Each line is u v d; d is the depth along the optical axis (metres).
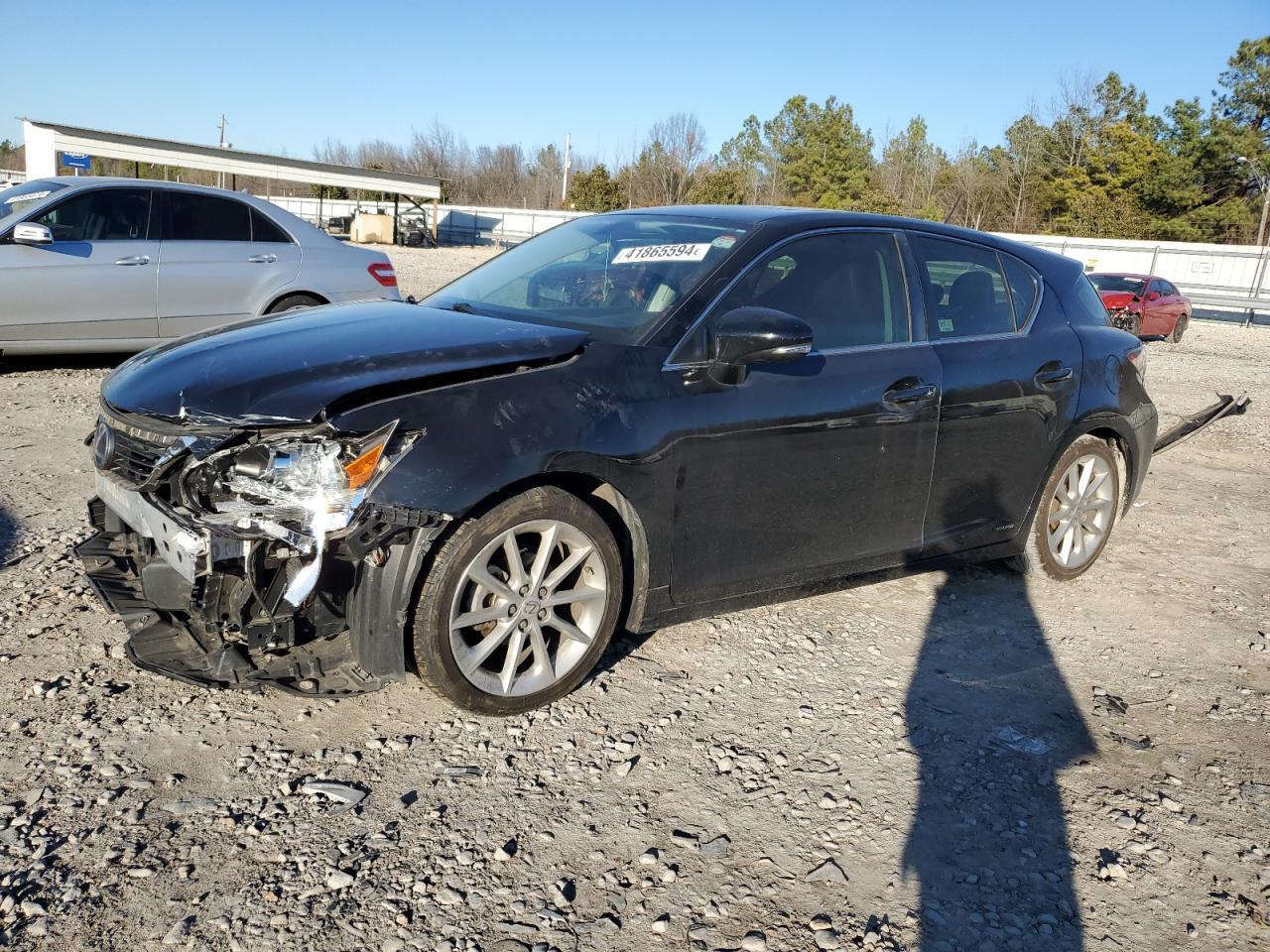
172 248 8.17
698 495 3.49
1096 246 32.12
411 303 4.09
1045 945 2.43
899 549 4.20
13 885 2.36
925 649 4.12
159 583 3.02
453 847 2.62
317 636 3.02
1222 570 5.41
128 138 29.83
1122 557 5.54
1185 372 14.62
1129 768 3.28
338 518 2.74
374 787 2.86
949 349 4.22
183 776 2.84
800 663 3.88
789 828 2.82
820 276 3.92
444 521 2.88
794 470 3.72
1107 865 2.75
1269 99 51.59
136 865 2.46
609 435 3.21
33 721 3.07
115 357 9.57
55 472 5.66
